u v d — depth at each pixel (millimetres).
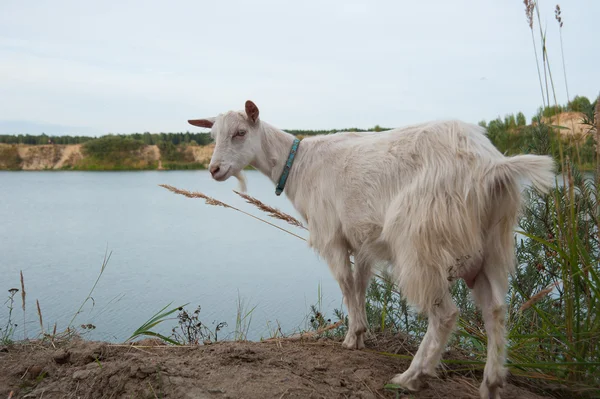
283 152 3986
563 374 2971
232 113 4047
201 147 33219
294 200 3859
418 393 2818
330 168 3521
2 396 2812
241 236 12391
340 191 3398
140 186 24078
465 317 3883
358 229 3275
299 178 3756
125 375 2822
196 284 7203
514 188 2672
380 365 3207
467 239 2662
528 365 2754
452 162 2768
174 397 2635
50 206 16766
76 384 2879
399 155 3066
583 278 2910
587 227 3162
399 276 2943
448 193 2709
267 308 6008
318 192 3572
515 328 3344
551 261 3709
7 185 23812
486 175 2658
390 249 3094
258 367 3002
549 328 3309
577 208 3275
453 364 3307
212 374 2857
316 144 3748
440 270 2691
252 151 4031
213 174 3996
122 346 3398
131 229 12562
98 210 16109
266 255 9781
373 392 2818
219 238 11820
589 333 2795
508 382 3055
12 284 6949
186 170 32469
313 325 4305
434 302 2770
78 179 27156
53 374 3020
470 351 3568
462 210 2666
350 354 3387
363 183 3236
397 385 2818
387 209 3039
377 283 4383
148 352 3268
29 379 2996
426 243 2709
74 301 6172
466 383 3010
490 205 2717
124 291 6621
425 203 2746
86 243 10367
